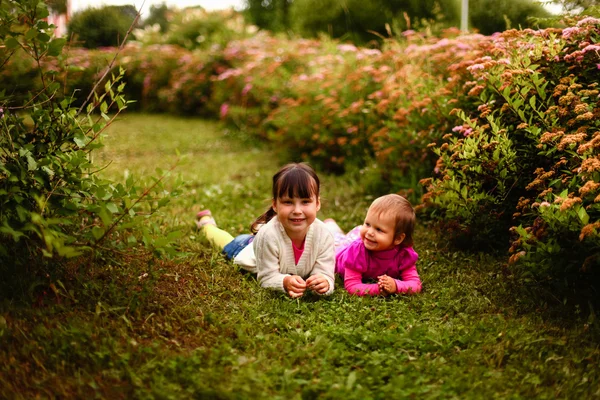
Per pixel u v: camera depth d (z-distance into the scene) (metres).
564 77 3.28
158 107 13.13
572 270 2.82
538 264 2.79
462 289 3.02
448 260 3.48
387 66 5.80
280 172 3.03
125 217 2.78
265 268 3.05
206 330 2.54
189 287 2.96
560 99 2.97
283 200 2.98
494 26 6.66
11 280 2.59
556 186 2.90
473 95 3.64
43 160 2.53
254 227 3.47
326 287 2.93
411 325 2.62
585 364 2.31
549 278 2.88
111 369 2.12
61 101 2.76
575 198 2.40
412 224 3.11
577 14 3.93
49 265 2.71
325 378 2.13
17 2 2.46
